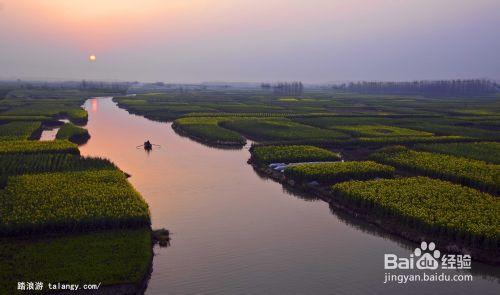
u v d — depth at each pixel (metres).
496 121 115.94
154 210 44.66
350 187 46.94
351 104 185.88
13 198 41.78
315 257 33.91
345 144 79.25
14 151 65.50
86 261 30.55
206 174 60.53
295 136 88.50
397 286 29.67
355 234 38.88
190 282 29.75
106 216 37.00
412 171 59.12
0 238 34.44
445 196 44.28
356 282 30.12
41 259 30.75
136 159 70.88
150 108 159.25
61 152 68.19
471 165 58.56
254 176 59.66
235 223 41.06
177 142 89.12
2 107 148.88
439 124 110.44
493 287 30.11
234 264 32.44
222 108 158.88
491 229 34.34
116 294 27.20
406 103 195.62
